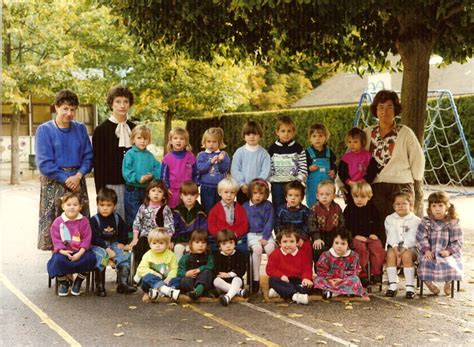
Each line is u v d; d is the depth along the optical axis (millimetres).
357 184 6598
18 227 11039
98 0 7184
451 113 19438
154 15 7086
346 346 4746
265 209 6641
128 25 7633
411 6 6465
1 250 8859
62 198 6309
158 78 21578
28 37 19203
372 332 5094
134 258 6605
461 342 4828
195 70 22094
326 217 6559
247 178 6969
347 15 6906
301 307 5887
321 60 9133
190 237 6668
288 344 4789
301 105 35688
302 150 7109
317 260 6508
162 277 6246
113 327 5250
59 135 6574
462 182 19344
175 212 6738
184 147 7051
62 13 19859
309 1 5902
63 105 6562
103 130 6789
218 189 6578
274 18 7152
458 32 7453
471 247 9008
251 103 36062
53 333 5086
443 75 29547
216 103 22453
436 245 6250
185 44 8211
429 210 6348
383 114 6895
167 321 5426
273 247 6410
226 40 8375
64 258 6172
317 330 5141
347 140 7047
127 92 6844
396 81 30719
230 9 6598
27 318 5512
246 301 6109
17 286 6719
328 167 7176
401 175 6840
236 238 6418
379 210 6906
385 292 6477
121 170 6797
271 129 24109
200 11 6797
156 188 6539
